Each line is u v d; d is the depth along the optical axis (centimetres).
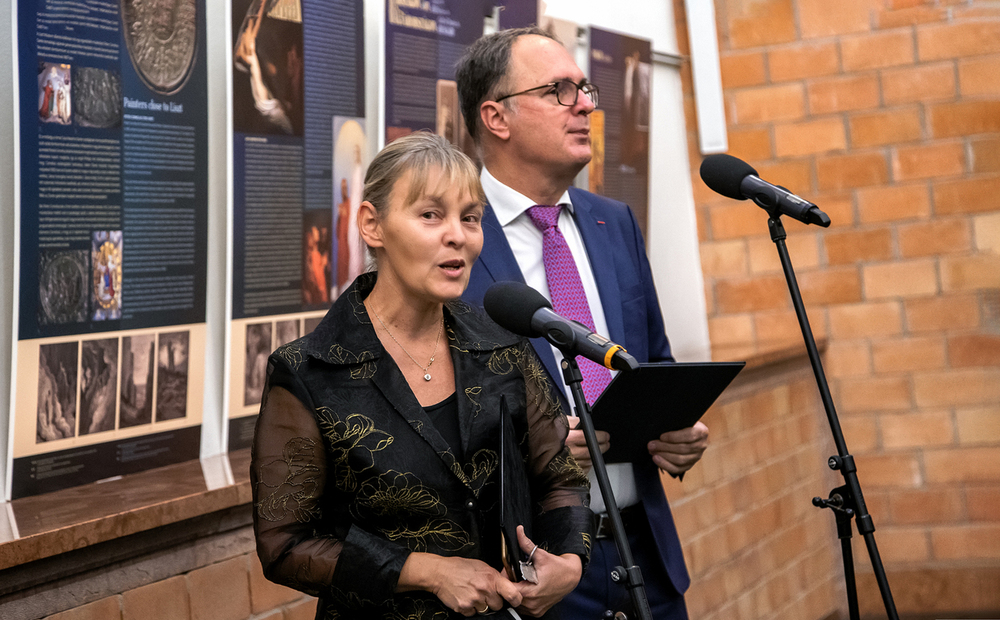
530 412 165
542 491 168
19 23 210
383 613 145
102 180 227
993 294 484
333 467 148
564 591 150
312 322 287
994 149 483
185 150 247
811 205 200
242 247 265
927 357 493
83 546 187
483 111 223
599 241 231
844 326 502
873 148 497
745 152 513
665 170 487
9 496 210
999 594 480
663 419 202
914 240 493
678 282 495
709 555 395
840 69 499
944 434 491
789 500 461
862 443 501
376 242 155
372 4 305
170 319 245
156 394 242
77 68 221
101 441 229
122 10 230
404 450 146
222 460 254
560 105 215
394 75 311
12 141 210
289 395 148
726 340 515
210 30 254
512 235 222
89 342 226
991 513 485
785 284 507
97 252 227
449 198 150
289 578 145
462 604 140
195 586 221
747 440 432
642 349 227
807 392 492
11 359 210
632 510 217
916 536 493
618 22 444
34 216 213
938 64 488
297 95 279
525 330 157
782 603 444
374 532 148
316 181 286
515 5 364
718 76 500
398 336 156
